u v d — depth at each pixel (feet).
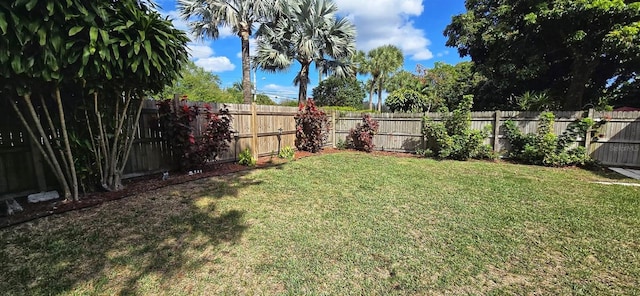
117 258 7.92
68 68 10.27
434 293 6.62
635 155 21.31
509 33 27.22
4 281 6.80
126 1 10.76
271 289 6.72
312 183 16.38
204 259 7.97
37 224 9.84
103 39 9.84
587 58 25.11
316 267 7.62
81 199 12.46
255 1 31.12
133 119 14.97
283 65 38.65
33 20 8.51
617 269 7.52
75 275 7.13
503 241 9.13
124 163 14.51
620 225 10.31
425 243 9.02
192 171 18.53
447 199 13.50
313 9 36.04
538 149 23.16
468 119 27.14
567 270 7.51
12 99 10.14
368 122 32.14
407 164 23.24
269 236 9.44
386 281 7.06
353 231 9.87
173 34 12.29
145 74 11.84
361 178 17.76
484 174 19.36
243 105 23.18
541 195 14.20
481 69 32.94
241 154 22.02
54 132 11.46
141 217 10.75
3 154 11.65
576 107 27.78
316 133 30.14
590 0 20.43
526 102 30.60
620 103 37.42
